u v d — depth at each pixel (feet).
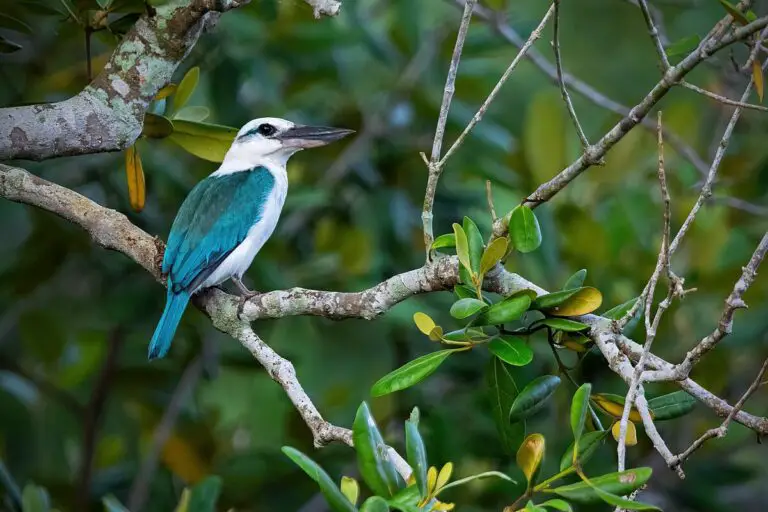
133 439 38.34
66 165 37.11
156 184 36.96
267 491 35.17
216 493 26.71
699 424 35.22
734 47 38.86
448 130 38.52
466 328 20.36
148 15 24.88
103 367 37.78
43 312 38.32
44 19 35.63
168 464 36.88
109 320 35.76
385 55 39.09
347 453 35.65
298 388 21.80
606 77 49.29
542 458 17.57
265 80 38.42
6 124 23.94
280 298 24.36
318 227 38.81
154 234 36.88
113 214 27.55
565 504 16.16
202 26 25.46
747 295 34.94
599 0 49.96
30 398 38.65
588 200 37.17
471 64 40.34
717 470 34.91
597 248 35.27
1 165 27.04
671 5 36.76
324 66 39.32
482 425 33.40
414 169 38.65
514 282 22.27
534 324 20.86
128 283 36.60
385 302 23.11
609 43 49.75
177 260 28.50
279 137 33.50
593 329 20.67
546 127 36.17
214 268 30.68
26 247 37.27
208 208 31.09
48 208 26.94
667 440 35.45
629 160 37.14
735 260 35.19
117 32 26.68
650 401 20.75
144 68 24.98
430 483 16.84
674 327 34.24
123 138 25.00
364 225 37.65
